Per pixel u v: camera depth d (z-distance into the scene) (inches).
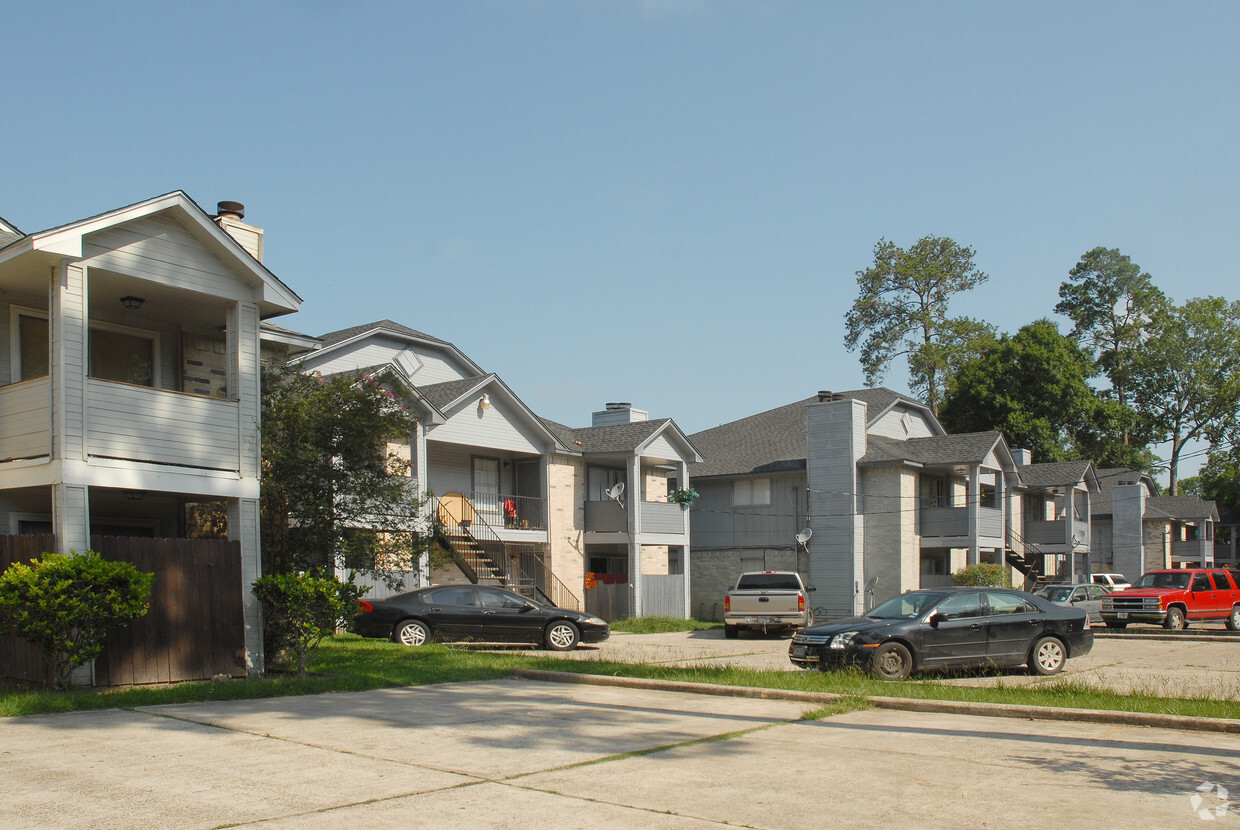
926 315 2588.6
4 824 275.1
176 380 714.2
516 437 1270.9
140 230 608.4
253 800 305.4
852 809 303.1
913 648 657.0
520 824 283.6
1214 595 1269.7
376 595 1005.8
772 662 784.9
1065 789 329.4
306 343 805.2
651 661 778.8
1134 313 2940.5
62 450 561.6
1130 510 2281.0
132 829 271.6
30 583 502.3
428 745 397.1
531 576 1298.0
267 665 669.9
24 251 560.4
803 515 1574.8
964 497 1734.7
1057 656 700.0
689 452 1477.6
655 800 312.3
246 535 647.8
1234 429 2824.8
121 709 477.4
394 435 735.1
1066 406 2400.3
